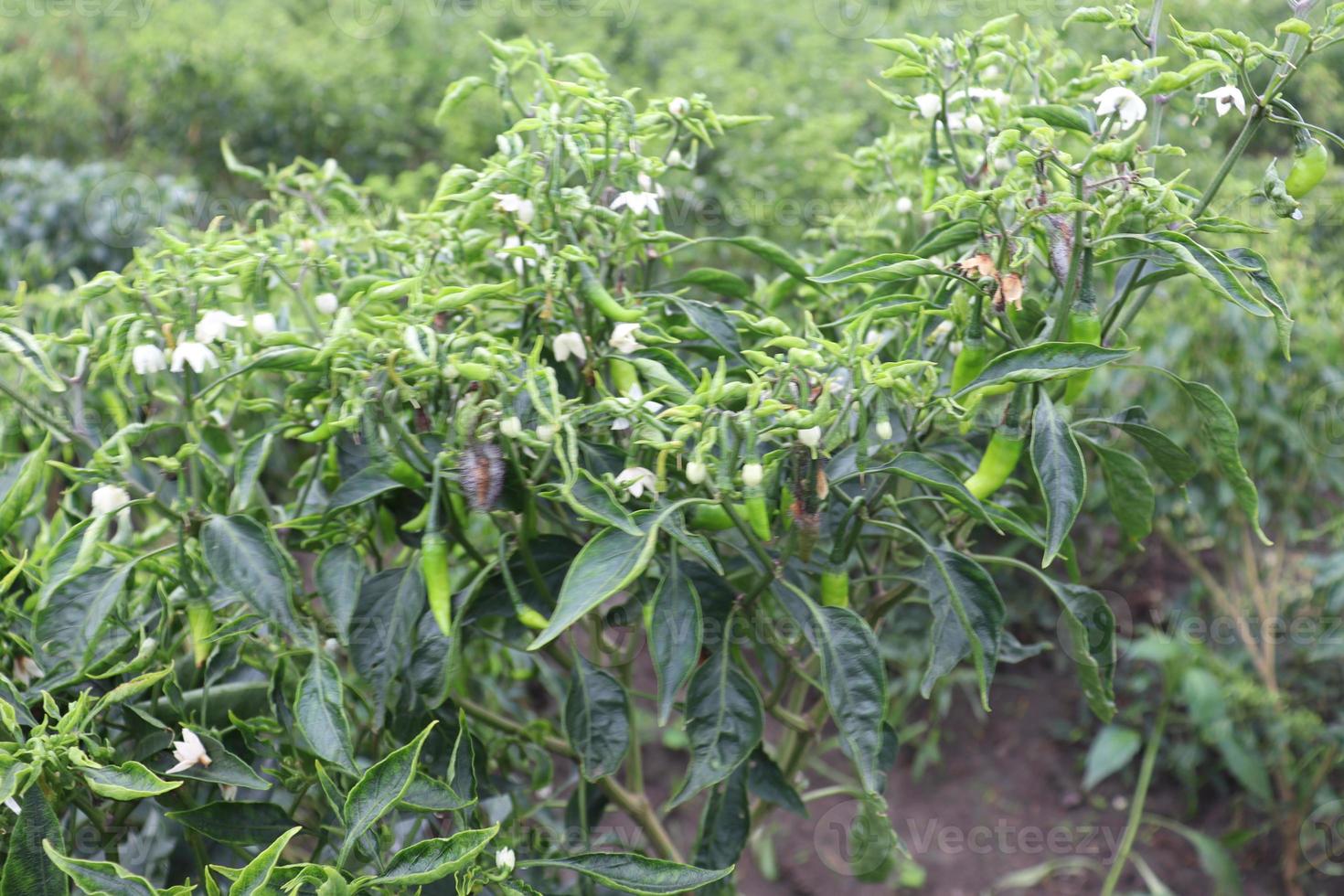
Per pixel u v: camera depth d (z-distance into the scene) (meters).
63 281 5.10
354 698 2.21
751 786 1.97
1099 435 3.40
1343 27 1.52
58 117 6.71
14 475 1.75
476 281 2.01
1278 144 4.58
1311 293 3.54
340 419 1.60
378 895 1.52
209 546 1.60
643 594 1.85
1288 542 3.89
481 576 1.79
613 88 6.17
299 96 6.53
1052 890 3.56
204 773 1.63
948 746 4.09
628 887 1.60
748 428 1.51
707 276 1.99
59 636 1.57
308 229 2.07
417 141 6.77
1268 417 3.39
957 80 1.90
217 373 2.07
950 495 1.65
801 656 2.22
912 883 3.55
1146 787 3.64
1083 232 1.63
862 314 1.79
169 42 6.53
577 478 1.61
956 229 1.67
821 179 4.71
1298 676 3.78
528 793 2.57
